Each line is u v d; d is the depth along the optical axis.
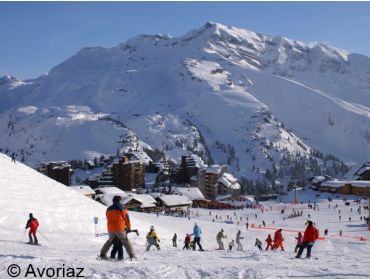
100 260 14.41
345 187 187.88
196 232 32.03
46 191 47.62
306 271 13.61
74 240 33.72
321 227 98.25
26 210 40.38
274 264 16.30
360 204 153.75
